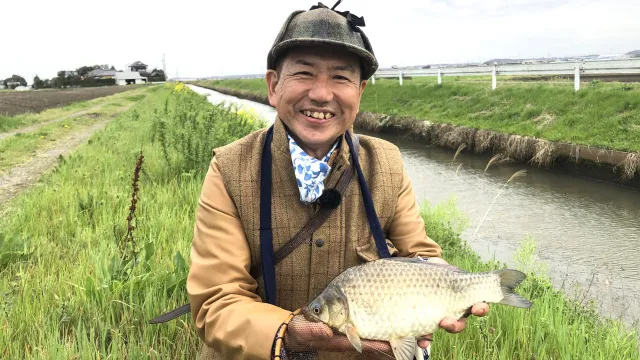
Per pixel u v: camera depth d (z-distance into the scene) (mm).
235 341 1637
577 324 4133
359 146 2002
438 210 7375
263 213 1848
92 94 60000
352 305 1625
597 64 16438
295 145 1830
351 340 1584
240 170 1885
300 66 1767
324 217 1851
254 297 1812
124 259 4176
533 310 4094
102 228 5457
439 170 13438
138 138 13500
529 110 15289
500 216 9242
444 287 1693
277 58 1837
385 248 1907
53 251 4902
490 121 15977
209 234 1849
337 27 1754
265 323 1605
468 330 3615
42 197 7047
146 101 38000
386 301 1643
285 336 1611
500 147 14281
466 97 19500
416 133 18766
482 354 3447
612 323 4617
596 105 13734
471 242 7934
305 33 1743
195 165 8414
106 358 2986
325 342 1620
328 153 1877
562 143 12406
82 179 8227
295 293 1897
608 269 6754
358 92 1857
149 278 3881
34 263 4621
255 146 1929
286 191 1854
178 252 4062
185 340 3199
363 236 1927
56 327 3221
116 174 8258
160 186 7445
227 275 1797
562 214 9242
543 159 12695
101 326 3258
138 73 141875
